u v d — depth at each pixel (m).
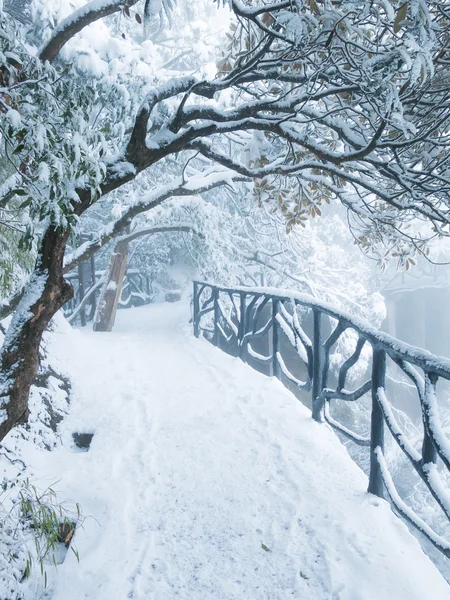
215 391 5.29
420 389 2.47
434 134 3.24
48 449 3.87
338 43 2.52
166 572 2.44
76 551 2.63
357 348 3.30
